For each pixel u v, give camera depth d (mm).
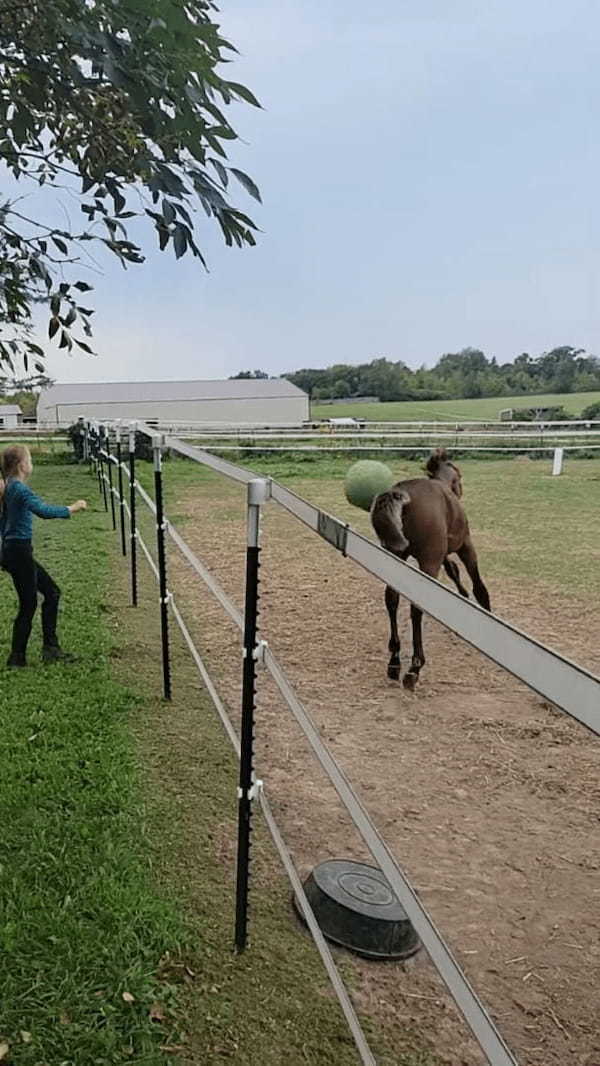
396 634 4984
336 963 2338
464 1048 2039
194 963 2293
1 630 5414
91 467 18391
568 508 13164
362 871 2707
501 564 8656
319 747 1977
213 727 4023
